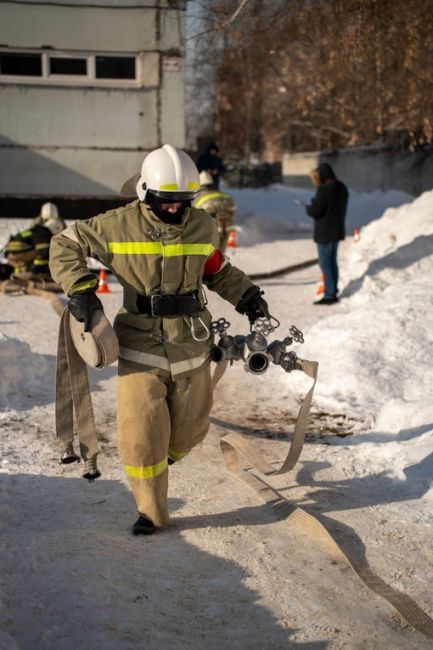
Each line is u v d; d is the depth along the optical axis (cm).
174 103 1708
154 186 410
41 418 658
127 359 429
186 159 417
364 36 1317
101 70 1689
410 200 2591
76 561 400
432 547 436
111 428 640
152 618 355
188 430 458
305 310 1121
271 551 426
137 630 344
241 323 1044
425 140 2438
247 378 785
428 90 1652
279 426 648
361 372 731
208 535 442
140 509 438
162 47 1670
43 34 1656
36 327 991
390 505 489
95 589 372
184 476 534
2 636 317
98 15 1656
